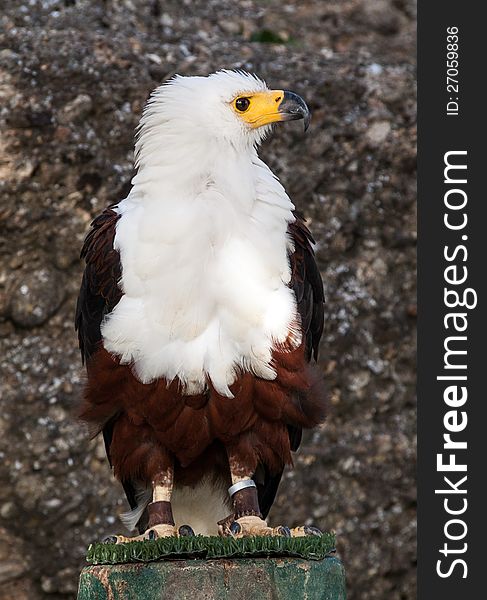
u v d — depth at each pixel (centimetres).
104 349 741
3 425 1181
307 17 1567
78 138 1207
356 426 1294
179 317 718
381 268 1321
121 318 729
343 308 1292
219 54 1348
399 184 1332
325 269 1297
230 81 761
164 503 754
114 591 662
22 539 1194
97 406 756
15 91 1195
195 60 1302
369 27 1588
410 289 1333
